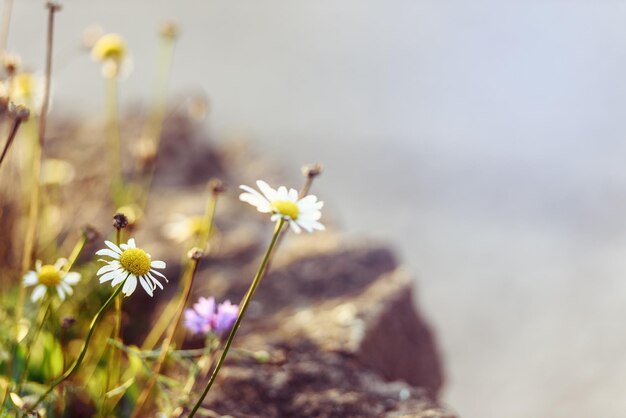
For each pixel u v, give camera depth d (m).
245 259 1.02
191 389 0.81
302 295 0.97
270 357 0.85
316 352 0.87
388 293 0.96
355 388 0.83
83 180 1.16
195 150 1.30
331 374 0.84
